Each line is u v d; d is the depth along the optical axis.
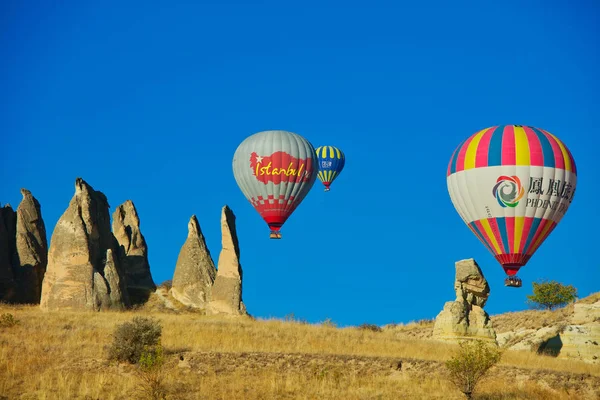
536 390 50.31
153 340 51.81
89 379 47.25
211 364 50.53
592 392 51.94
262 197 71.19
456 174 64.12
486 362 47.78
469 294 66.44
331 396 46.69
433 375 51.62
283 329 61.88
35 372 48.09
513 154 61.94
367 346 57.78
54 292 69.62
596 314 70.38
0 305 69.88
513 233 62.03
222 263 72.88
